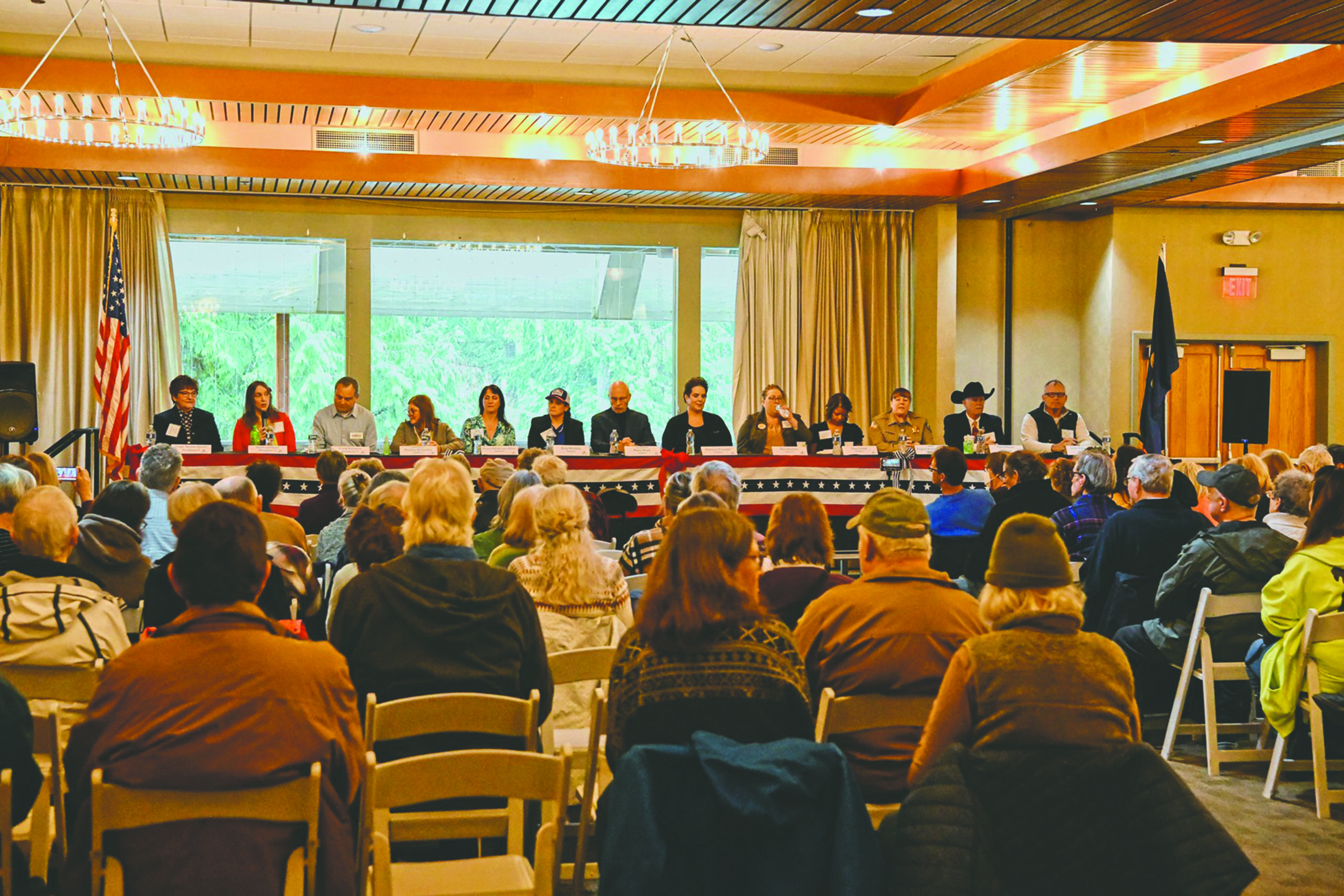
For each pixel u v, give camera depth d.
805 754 2.01
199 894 2.09
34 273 9.73
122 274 9.88
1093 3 5.46
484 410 8.70
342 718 2.23
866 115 9.74
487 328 11.09
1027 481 5.38
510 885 2.44
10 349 9.70
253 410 8.45
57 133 7.52
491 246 11.05
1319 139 8.01
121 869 2.09
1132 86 8.54
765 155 7.99
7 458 4.95
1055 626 2.28
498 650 2.89
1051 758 2.12
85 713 2.18
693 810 1.96
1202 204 10.86
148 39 8.58
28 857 2.76
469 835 2.76
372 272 10.80
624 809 1.94
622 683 2.19
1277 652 4.11
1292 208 11.20
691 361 11.45
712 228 11.40
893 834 2.17
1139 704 5.17
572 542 3.39
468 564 2.96
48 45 8.49
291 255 10.66
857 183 10.48
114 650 3.02
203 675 2.14
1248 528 4.56
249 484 4.25
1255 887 3.38
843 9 5.58
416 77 9.08
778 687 2.15
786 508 3.44
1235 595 4.54
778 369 11.26
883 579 2.89
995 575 2.36
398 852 3.51
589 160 10.08
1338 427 11.46
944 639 2.80
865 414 11.34
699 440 8.80
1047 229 11.57
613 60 9.16
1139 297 11.14
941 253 10.99
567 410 8.80
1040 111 9.34
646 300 11.42
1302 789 4.30
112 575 3.98
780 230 11.23
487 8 5.63
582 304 11.30
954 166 10.92
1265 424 11.43
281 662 2.18
